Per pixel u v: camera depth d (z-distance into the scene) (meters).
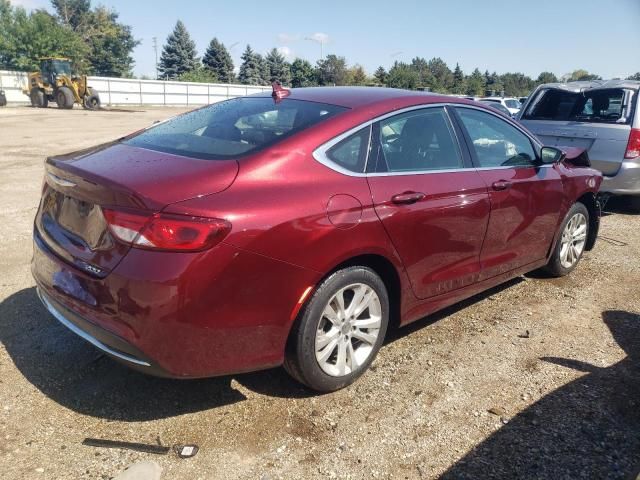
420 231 3.33
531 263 4.57
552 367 3.52
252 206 2.64
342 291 3.04
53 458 2.61
